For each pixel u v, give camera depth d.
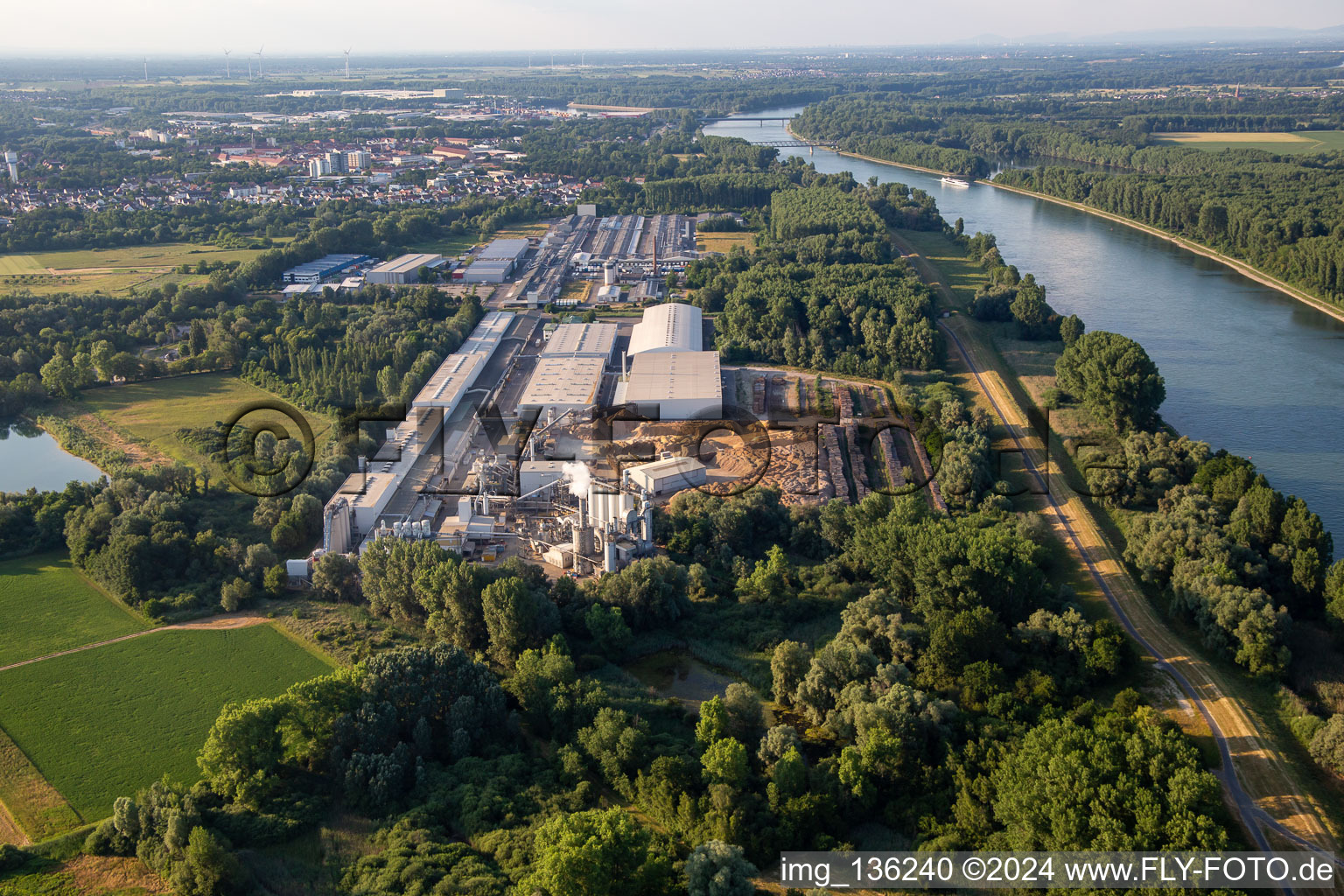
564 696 183.75
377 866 151.62
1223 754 172.00
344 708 177.75
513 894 141.12
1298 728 178.12
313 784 172.12
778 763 165.38
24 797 169.12
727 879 142.75
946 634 190.62
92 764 177.25
